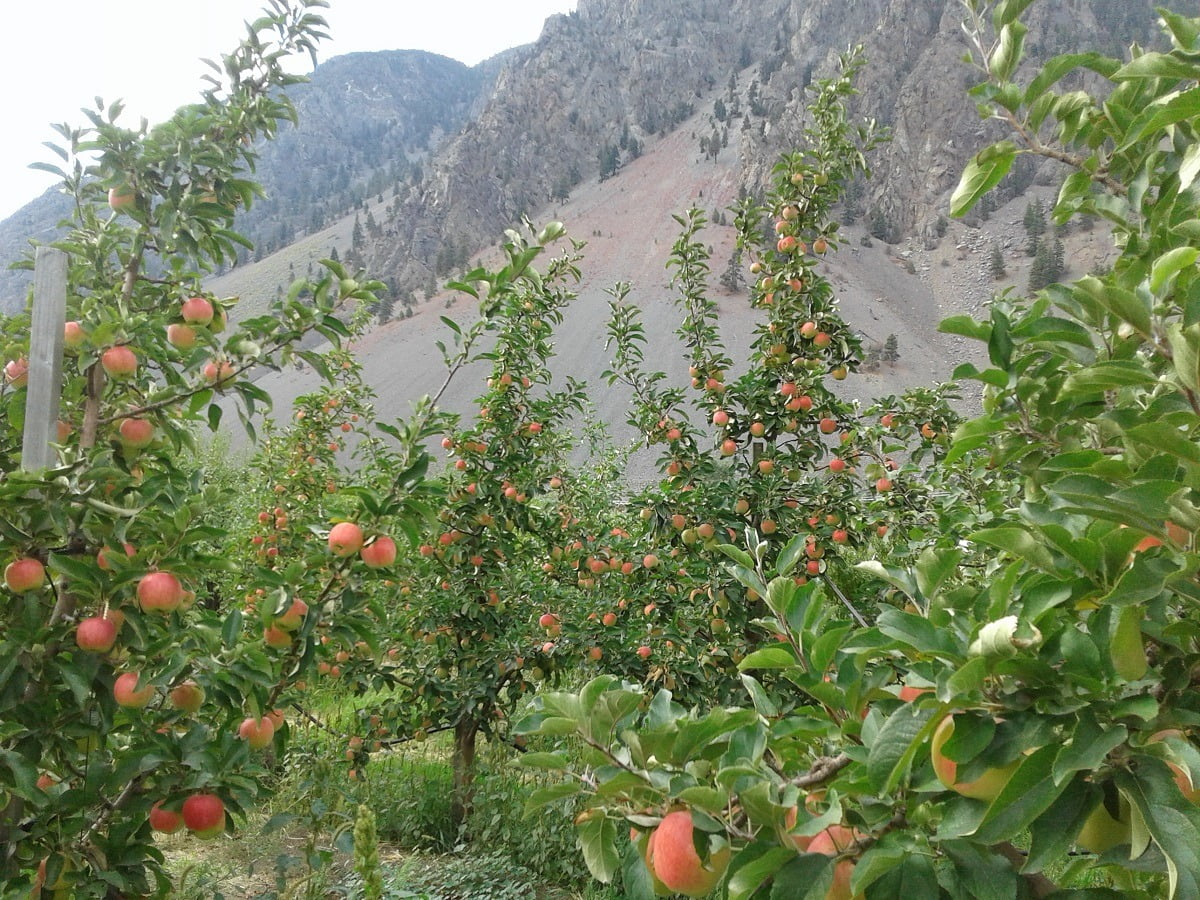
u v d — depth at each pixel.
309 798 4.94
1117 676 1.19
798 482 5.51
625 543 6.09
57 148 3.68
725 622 5.00
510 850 5.18
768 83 171.75
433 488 3.39
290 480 8.54
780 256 5.86
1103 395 1.88
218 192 3.90
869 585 5.50
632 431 68.81
